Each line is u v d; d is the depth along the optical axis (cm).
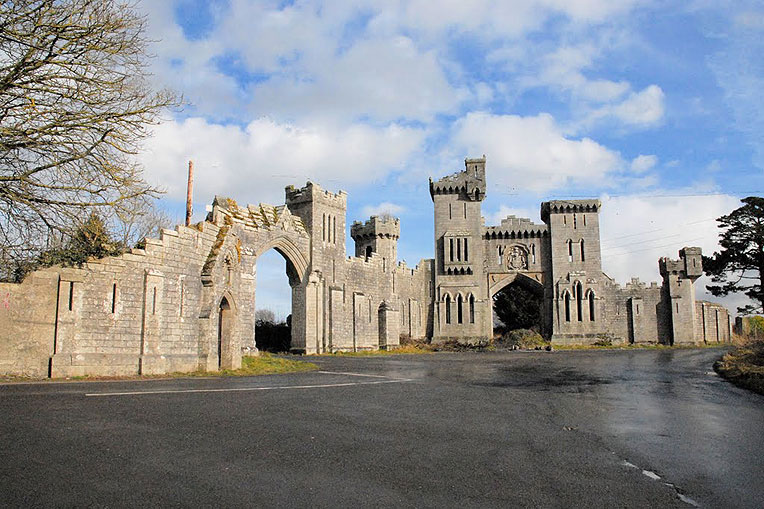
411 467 901
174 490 747
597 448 1075
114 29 1750
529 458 984
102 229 2231
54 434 988
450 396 1800
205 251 2525
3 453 861
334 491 771
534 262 7006
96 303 1962
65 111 1694
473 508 723
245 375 2461
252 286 3534
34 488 725
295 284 4844
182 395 1559
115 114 1764
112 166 1762
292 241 4584
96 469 813
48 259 2139
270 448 983
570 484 834
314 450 984
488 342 6569
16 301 1761
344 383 2148
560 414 1484
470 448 1045
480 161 7056
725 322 7038
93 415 1168
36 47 1590
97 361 1950
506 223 7056
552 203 6950
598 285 6769
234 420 1209
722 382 2397
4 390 1462
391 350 5978
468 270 6931
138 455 894
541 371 2984
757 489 827
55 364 1823
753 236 5619
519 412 1498
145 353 2116
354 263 5603
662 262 7000
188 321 2372
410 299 6925
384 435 1132
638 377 2633
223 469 847
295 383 2094
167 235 2269
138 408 1287
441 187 7094
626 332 6856
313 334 4834
